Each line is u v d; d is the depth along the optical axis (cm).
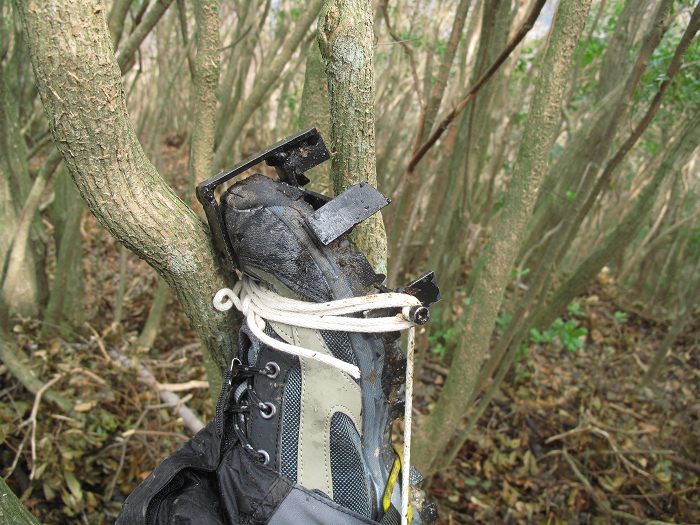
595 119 300
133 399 233
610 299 446
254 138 588
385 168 328
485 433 284
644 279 438
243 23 312
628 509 257
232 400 82
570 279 332
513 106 336
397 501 83
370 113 79
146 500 75
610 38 316
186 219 76
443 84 153
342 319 72
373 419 79
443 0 333
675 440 305
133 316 328
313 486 76
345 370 72
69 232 248
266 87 213
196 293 81
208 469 80
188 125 495
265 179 74
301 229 71
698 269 364
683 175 385
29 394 218
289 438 77
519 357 312
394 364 79
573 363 353
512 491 255
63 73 59
